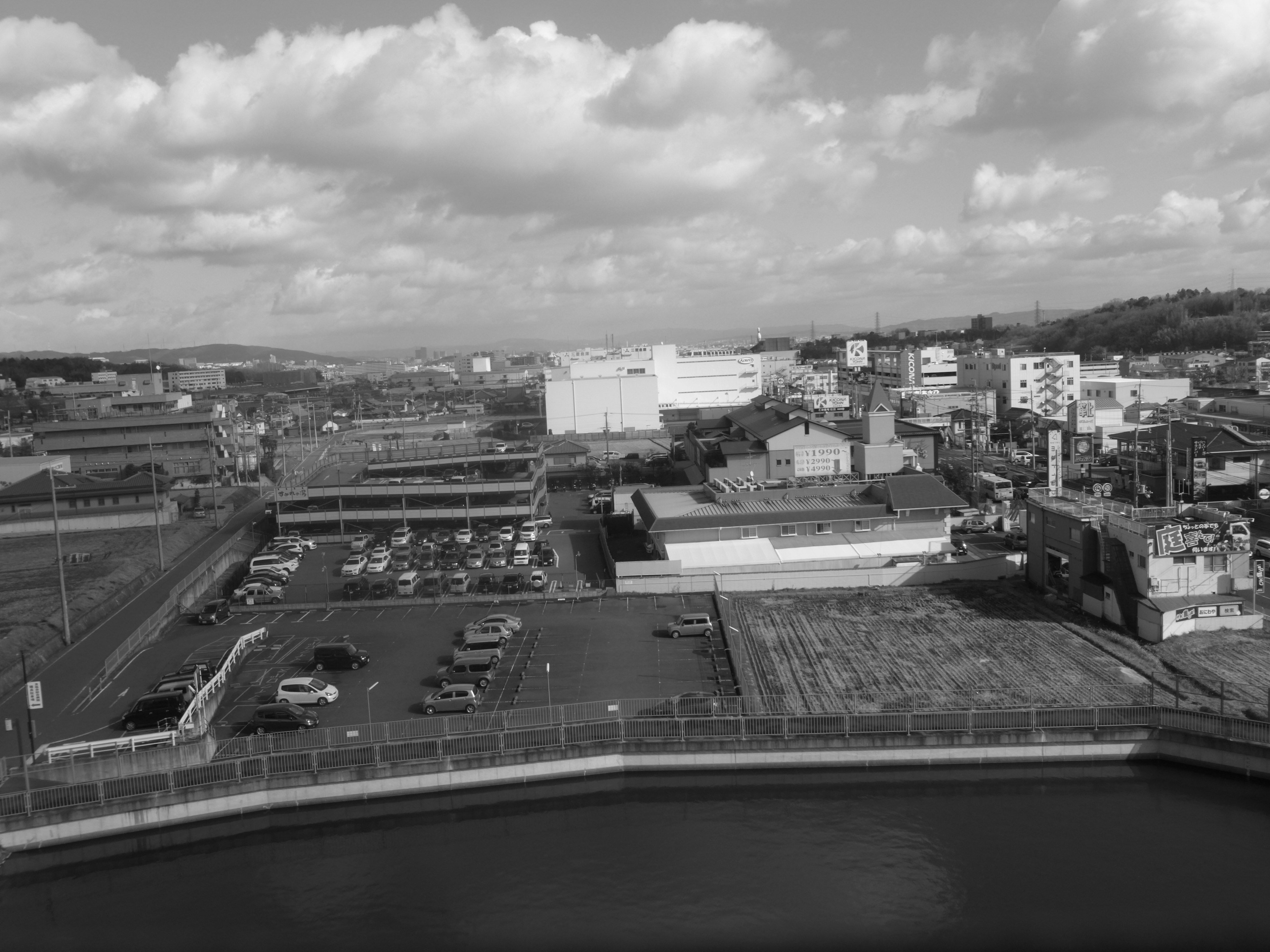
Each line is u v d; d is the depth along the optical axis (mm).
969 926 31625
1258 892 32969
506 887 35156
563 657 53031
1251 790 39688
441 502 88438
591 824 39688
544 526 88812
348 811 40562
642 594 66000
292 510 88750
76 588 70750
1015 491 92562
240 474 130125
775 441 89875
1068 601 60719
